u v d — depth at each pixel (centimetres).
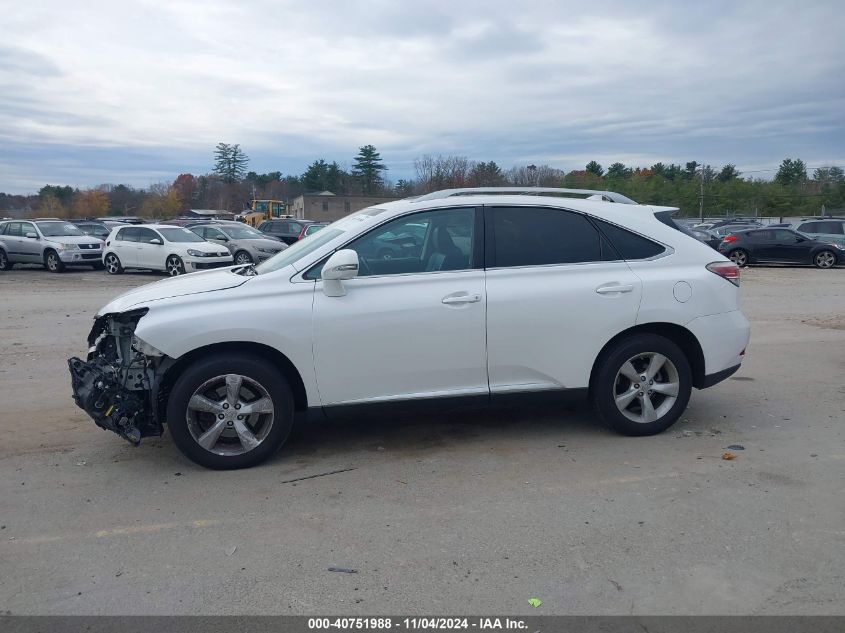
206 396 498
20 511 439
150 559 381
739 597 342
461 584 354
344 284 508
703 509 434
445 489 468
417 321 509
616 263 550
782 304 1422
